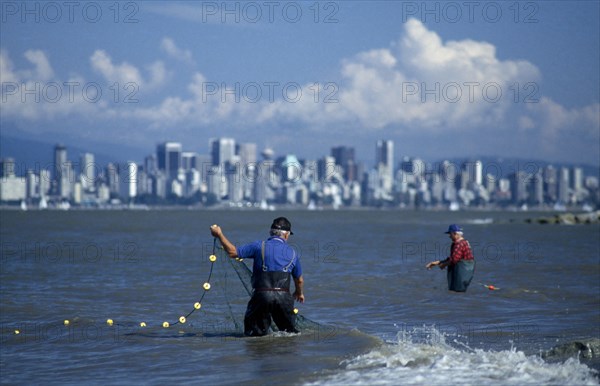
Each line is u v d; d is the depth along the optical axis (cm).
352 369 1861
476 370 1784
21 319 3105
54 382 1888
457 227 3772
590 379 1694
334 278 4850
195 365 2050
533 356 1998
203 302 3291
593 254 7769
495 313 3222
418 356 1966
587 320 2973
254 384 1764
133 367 2056
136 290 4250
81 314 3250
